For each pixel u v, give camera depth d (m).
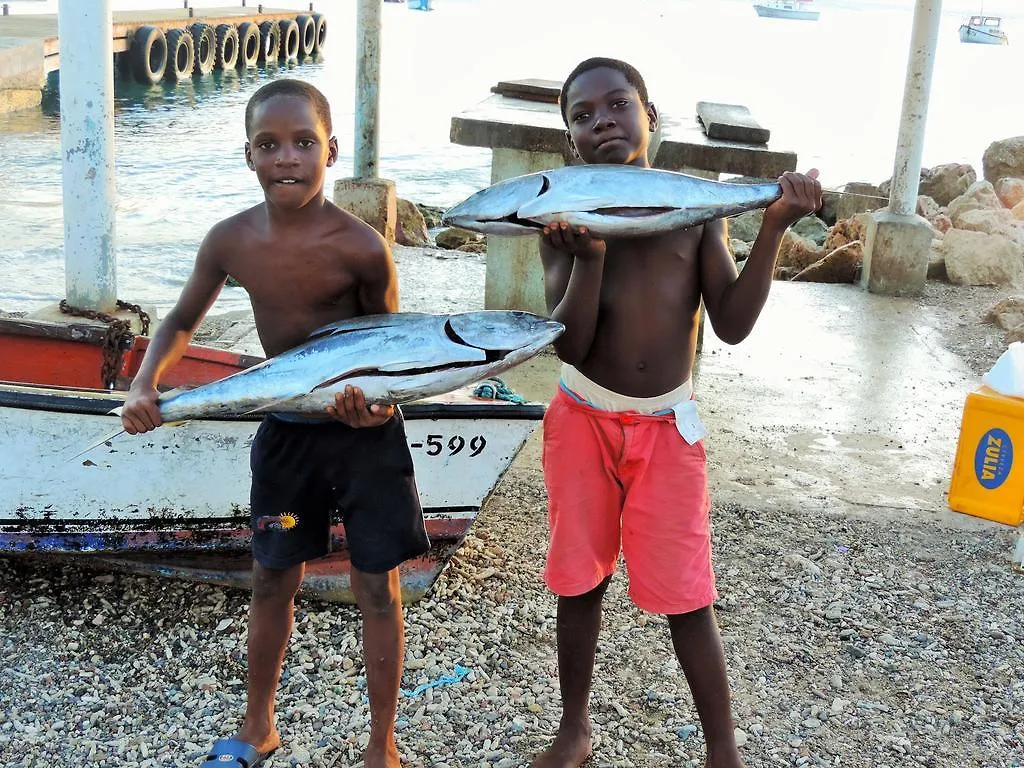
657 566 2.74
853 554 4.51
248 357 4.74
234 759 2.80
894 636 3.84
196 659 3.48
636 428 2.75
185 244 11.13
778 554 4.46
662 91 32.28
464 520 3.85
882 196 13.52
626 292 2.71
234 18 33.97
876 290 9.44
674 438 2.77
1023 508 4.89
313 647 3.58
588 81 2.62
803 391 6.74
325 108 2.62
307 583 3.81
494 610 3.87
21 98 22.95
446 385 2.40
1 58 21.83
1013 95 38.81
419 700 3.31
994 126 28.75
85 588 3.88
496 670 3.50
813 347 7.70
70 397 3.53
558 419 2.86
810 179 2.39
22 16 33.56
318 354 2.45
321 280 2.69
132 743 3.05
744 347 7.63
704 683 2.77
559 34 66.19
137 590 3.88
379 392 2.42
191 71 31.09
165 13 33.69
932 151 23.92
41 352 4.74
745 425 6.09
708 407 6.36
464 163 18.34
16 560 4.00
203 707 3.23
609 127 2.60
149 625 3.67
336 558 3.80
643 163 2.73
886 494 5.21
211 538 3.79
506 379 6.58
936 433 6.11
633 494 2.78
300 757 3.00
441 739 3.12
